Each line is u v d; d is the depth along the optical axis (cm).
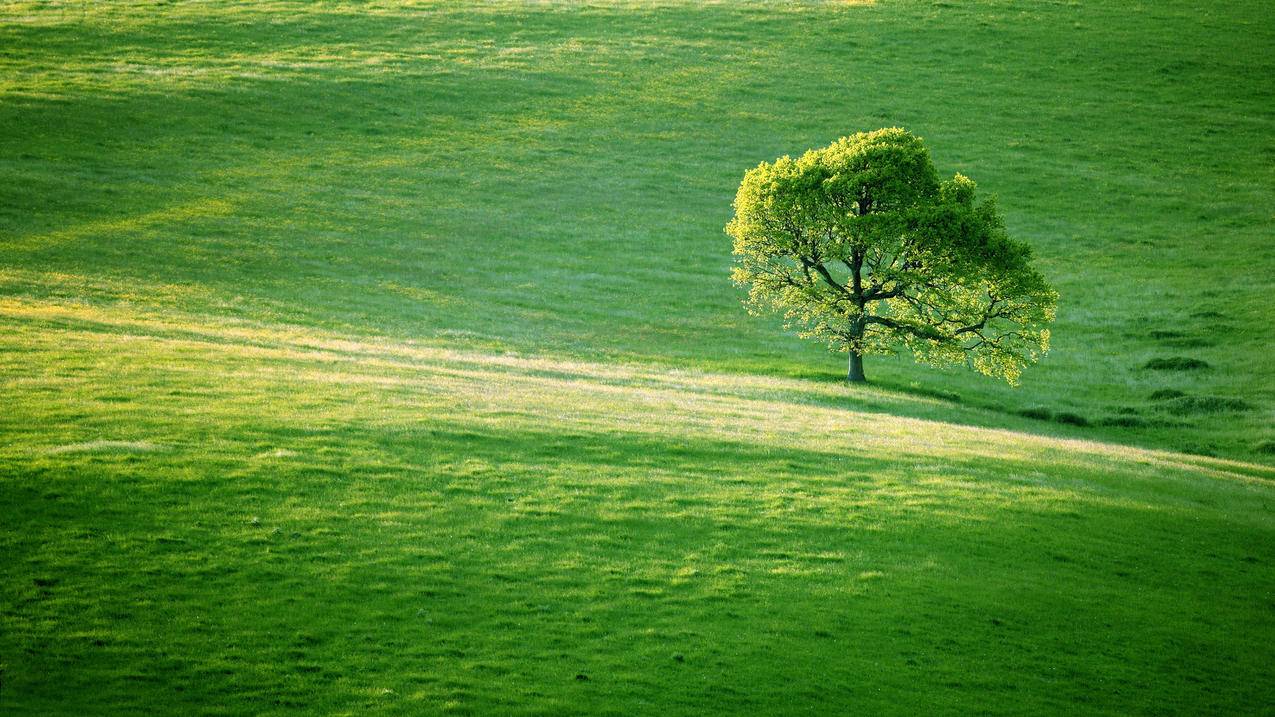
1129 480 5562
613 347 8625
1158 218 12412
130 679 2936
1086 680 3475
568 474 4709
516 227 11462
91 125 12375
